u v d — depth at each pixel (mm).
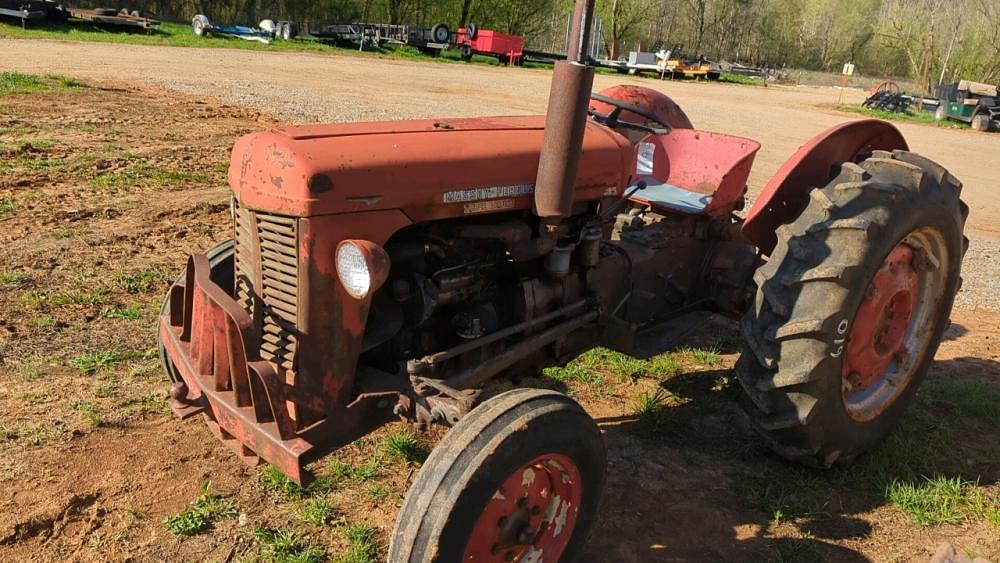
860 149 4012
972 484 3594
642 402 4215
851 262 3102
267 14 42219
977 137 22047
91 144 9359
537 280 3359
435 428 3857
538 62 39594
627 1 55312
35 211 6664
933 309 3799
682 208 4387
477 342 3074
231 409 2609
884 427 3674
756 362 3322
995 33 42875
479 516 2303
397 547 2289
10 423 3543
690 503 3377
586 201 3432
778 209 3744
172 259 5785
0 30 22938
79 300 4926
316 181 2492
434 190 2785
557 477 2643
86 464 3311
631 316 4074
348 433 2627
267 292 2719
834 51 75750
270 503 3191
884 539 3199
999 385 4711
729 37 75875
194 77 17172
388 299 2912
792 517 3312
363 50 32625
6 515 2959
